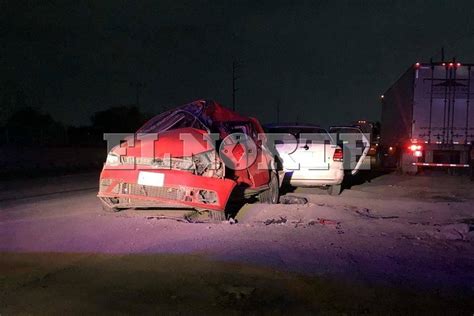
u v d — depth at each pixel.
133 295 5.20
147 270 5.96
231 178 9.18
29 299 5.05
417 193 14.75
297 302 5.12
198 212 9.51
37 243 7.05
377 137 35.50
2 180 17.72
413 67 21.70
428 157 21.81
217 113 9.79
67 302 4.99
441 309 5.02
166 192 8.27
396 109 25.39
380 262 6.55
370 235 8.12
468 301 5.25
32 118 45.09
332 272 6.07
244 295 5.27
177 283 5.56
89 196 12.44
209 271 5.96
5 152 23.70
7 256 6.44
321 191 14.30
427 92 21.67
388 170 25.45
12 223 8.42
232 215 9.60
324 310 4.94
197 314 4.77
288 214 9.85
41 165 25.98
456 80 21.56
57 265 6.09
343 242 7.56
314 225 8.81
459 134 21.62
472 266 6.50
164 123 9.44
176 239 7.31
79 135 42.22
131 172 8.38
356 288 5.56
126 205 8.75
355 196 13.48
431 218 10.27
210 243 7.14
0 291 5.25
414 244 7.59
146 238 7.34
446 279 5.93
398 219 10.02
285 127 13.45
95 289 5.34
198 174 8.27
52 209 10.09
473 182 18.58
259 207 10.42
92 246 6.91
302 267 6.21
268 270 6.06
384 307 5.05
